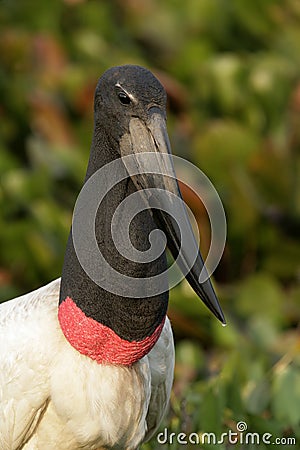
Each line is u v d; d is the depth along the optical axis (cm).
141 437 688
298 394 831
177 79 1305
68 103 1228
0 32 1272
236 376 799
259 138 1209
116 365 658
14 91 1224
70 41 1285
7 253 1110
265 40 1345
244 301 1120
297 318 1124
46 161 1167
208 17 1337
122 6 1354
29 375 660
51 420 671
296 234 1188
